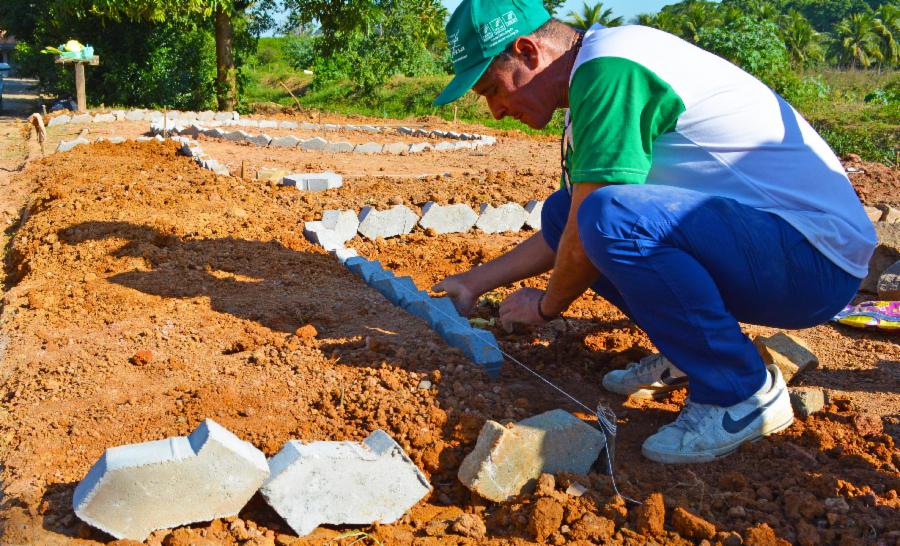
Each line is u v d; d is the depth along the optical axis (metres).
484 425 2.90
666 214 2.89
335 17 19.28
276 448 3.05
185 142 10.03
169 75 20.30
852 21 65.31
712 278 3.02
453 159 11.84
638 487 2.95
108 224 6.04
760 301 3.10
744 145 3.01
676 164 3.09
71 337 4.15
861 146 15.41
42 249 5.66
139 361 3.80
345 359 3.81
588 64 2.91
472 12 3.12
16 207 7.47
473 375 3.65
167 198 6.97
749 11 62.16
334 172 9.70
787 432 3.40
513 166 11.14
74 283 4.98
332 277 5.30
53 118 14.46
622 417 3.55
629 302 3.10
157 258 5.44
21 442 3.08
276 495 2.59
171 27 19.86
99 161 8.96
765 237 2.96
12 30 22.59
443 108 22.56
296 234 6.22
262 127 15.32
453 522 2.73
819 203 3.03
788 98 20.70
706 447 3.10
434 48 33.78
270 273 5.32
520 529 2.71
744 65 21.66
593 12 42.00
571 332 4.58
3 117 17.97
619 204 2.90
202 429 2.59
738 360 3.04
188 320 4.40
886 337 4.89
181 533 2.53
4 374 3.75
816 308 3.15
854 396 3.92
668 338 3.05
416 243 6.61
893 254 5.88
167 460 2.48
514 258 4.03
